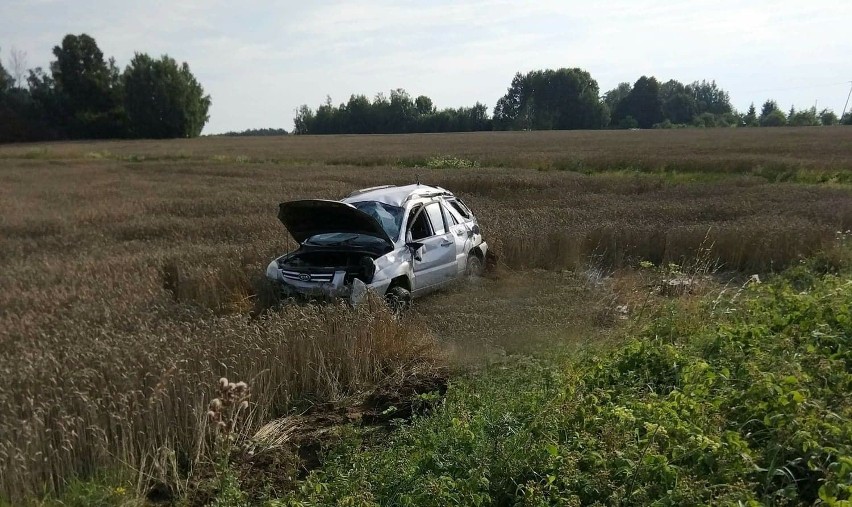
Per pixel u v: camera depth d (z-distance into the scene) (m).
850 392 4.91
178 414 5.63
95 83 99.31
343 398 6.74
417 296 9.76
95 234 16.44
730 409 4.84
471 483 4.20
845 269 10.55
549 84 130.00
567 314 8.27
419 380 7.09
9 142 91.44
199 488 5.12
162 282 11.15
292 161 44.81
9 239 16.31
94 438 5.21
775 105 160.00
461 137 85.19
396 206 9.92
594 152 43.59
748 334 6.29
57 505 4.76
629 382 5.76
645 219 15.62
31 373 5.85
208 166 42.00
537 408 5.14
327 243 9.73
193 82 106.19
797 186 23.09
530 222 14.63
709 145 50.44
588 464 4.30
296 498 4.70
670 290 10.06
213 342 6.77
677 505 3.69
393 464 4.65
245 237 15.09
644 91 140.25
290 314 7.59
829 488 3.55
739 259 12.30
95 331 7.79
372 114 131.50
